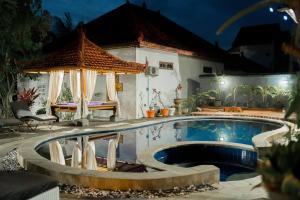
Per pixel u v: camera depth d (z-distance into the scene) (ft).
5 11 41.42
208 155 31.42
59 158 26.68
